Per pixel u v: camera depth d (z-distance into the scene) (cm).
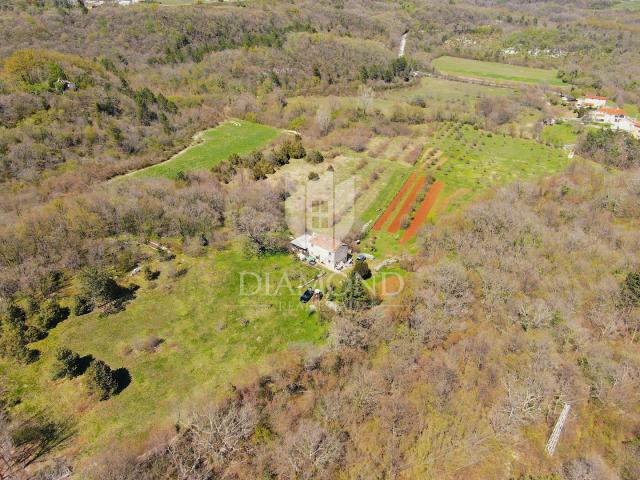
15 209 6269
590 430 4222
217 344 4700
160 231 6366
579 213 7188
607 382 4503
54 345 4519
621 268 5803
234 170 8494
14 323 4522
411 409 4178
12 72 9006
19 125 7906
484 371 4559
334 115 11562
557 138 11225
